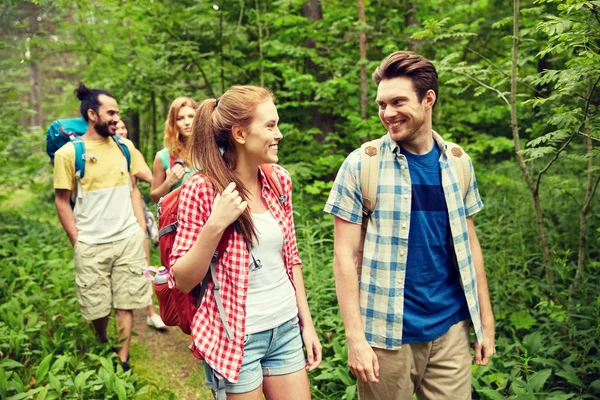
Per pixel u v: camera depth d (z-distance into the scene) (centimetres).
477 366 296
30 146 811
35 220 788
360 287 201
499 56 686
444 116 711
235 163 198
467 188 208
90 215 360
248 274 195
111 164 366
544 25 262
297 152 698
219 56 707
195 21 670
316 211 617
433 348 204
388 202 195
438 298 202
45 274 519
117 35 821
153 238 433
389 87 187
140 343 412
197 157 194
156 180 398
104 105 356
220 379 186
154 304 498
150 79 724
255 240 194
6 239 583
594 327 295
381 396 206
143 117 1053
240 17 690
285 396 207
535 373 275
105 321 372
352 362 195
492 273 389
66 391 303
